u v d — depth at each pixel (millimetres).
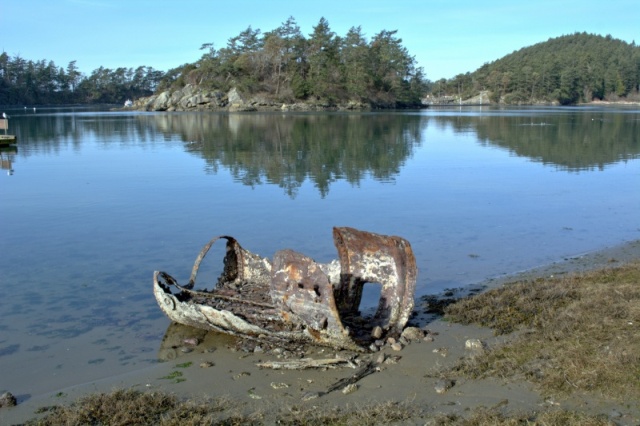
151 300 8969
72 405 5789
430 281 9828
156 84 174625
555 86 151250
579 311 7449
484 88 168500
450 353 6730
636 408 5074
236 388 6090
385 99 109500
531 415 5094
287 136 39219
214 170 22844
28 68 150750
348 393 5859
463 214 14906
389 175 21578
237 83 99438
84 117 73750
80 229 13352
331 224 13727
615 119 61656
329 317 6895
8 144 33938
